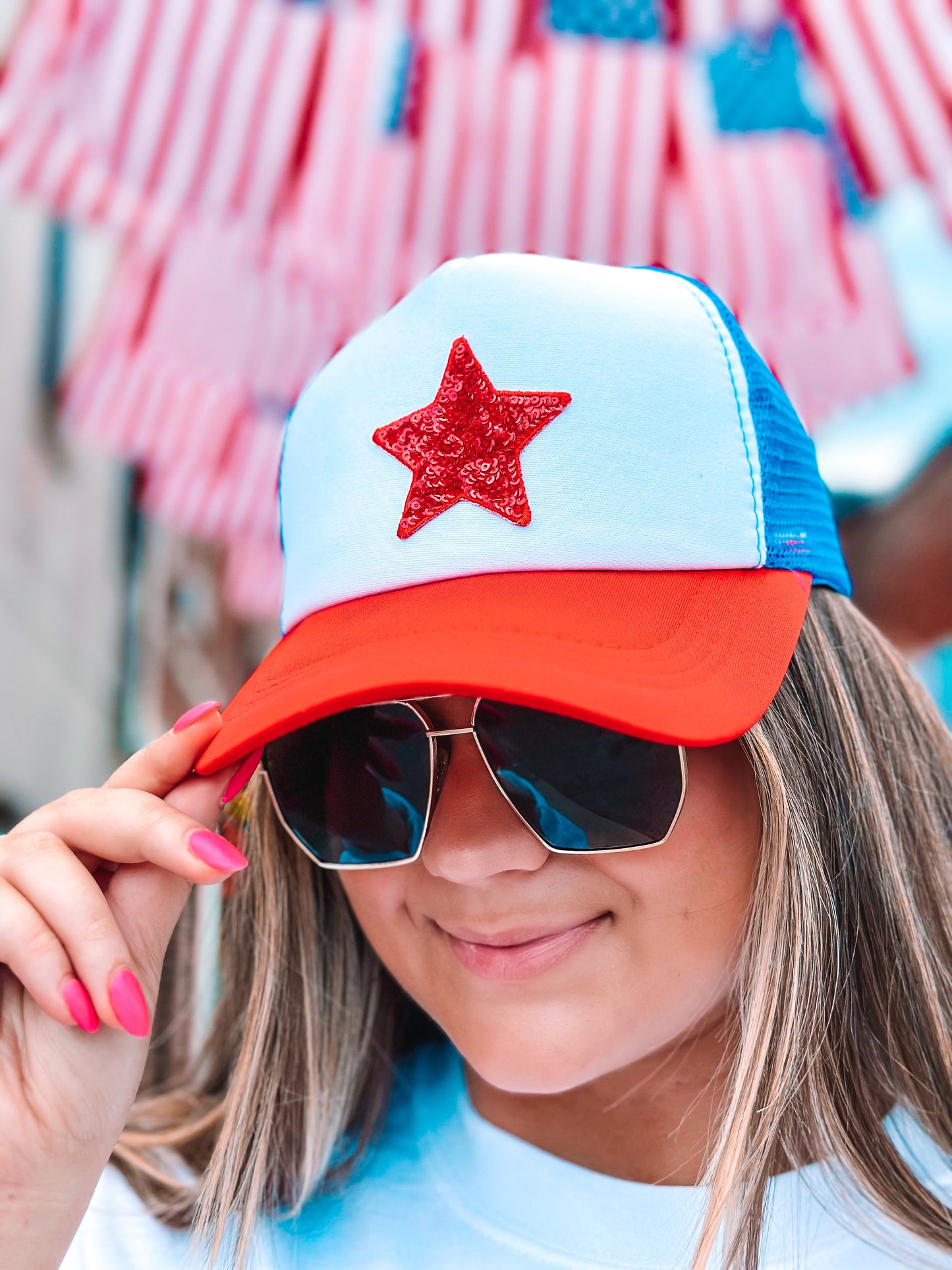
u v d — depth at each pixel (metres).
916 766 1.27
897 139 1.87
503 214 1.94
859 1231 1.07
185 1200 1.24
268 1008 1.26
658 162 1.92
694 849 0.99
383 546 0.98
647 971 1.01
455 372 0.98
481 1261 1.10
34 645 2.62
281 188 1.98
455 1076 1.32
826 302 1.96
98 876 1.05
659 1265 1.05
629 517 0.94
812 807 1.07
